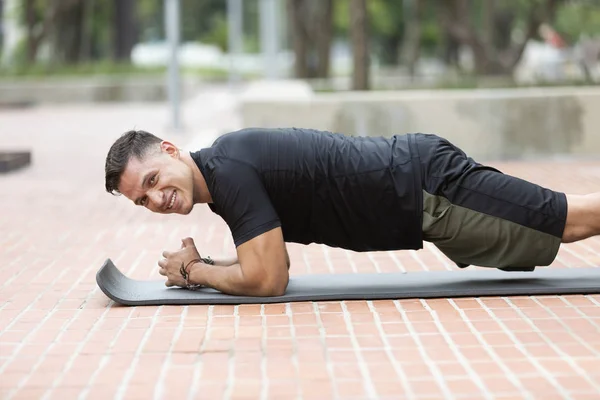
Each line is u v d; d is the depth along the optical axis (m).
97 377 4.12
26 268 6.49
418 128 12.31
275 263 5.17
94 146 15.15
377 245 5.39
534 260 5.25
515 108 12.21
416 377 4.03
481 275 5.73
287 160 5.17
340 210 5.27
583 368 4.10
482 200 5.18
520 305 5.11
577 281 5.50
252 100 12.33
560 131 12.23
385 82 25.55
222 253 7.09
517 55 19.83
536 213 5.15
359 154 5.23
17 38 40.50
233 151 5.16
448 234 5.25
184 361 4.29
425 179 5.22
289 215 5.30
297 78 25.19
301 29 24.98
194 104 26.47
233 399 3.81
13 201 9.70
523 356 4.27
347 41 50.06
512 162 12.10
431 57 43.38
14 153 12.48
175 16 17.48
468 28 19.62
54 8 30.08
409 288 5.42
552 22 19.75
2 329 4.89
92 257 6.88
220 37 51.28
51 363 4.32
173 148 5.17
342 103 12.30
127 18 33.44
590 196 5.21
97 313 5.16
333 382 3.98
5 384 4.06
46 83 26.33
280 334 4.66
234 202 5.11
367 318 4.91
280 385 3.96
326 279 5.72
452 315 4.94
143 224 8.34
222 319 4.95
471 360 4.23
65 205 9.41
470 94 12.26
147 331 4.77
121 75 28.67
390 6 41.16
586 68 18.92
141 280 6.01
